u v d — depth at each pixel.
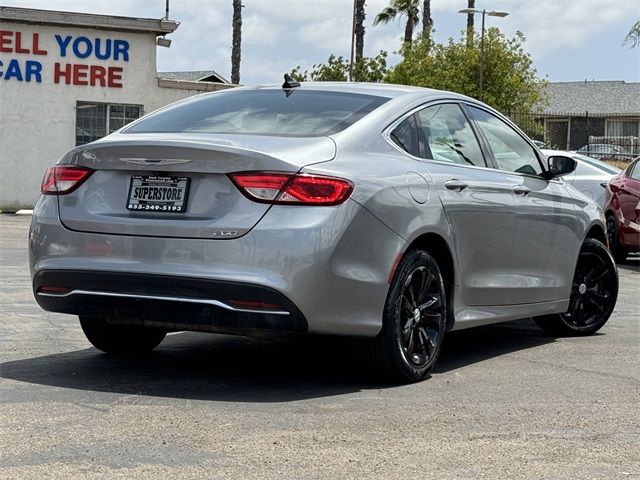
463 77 41.09
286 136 5.41
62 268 5.27
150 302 5.08
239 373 5.73
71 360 5.97
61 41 24.81
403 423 4.68
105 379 5.45
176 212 5.08
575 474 3.96
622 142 39.88
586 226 7.40
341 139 5.38
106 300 5.19
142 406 4.86
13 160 24.62
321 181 5.00
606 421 4.83
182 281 4.97
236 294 4.91
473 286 6.11
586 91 73.06
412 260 5.48
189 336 6.98
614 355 6.69
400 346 5.43
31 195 24.80
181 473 3.82
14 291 9.00
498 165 6.58
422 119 6.00
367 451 4.20
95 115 25.36
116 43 25.27
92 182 5.34
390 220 5.30
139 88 25.53
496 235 6.30
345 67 43.50
